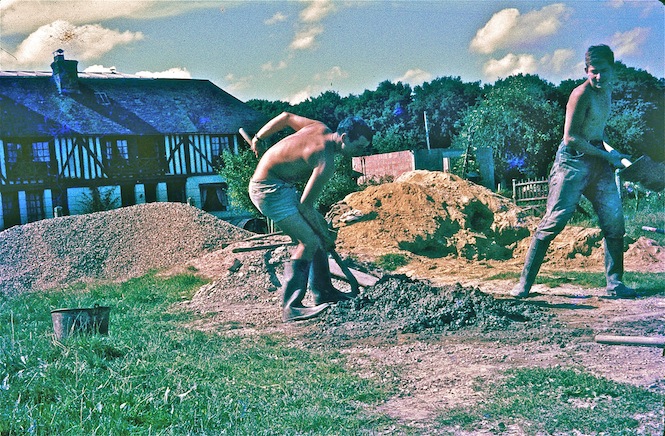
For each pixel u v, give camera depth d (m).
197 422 5.30
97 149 36.44
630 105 44.91
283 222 10.44
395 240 18.84
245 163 29.73
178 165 38.03
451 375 6.82
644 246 16.11
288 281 10.69
